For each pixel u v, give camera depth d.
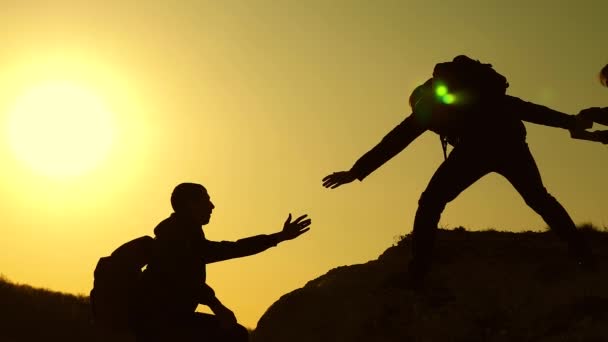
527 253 9.30
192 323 6.67
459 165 8.15
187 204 6.76
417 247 8.66
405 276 9.12
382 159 8.16
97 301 6.54
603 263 8.67
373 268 9.77
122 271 6.53
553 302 8.23
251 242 6.74
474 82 8.05
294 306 9.48
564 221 8.41
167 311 6.55
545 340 7.77
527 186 8.27
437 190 8.30
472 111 8.05
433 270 9.27
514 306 8.38
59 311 33.97
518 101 8.24
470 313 8.44
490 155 8.09
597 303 7.99
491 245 9.73
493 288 8.70
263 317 9.73
